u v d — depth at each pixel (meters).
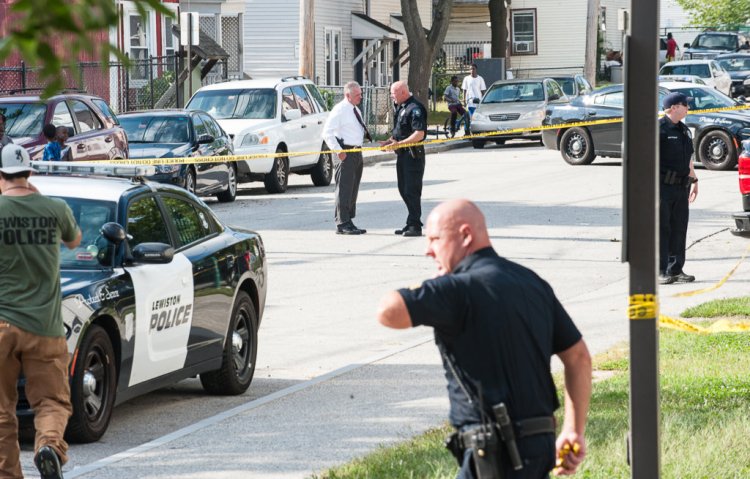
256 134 63.44
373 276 38.06
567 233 46.84
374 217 53.44
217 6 108.25
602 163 77.88
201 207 24.36
